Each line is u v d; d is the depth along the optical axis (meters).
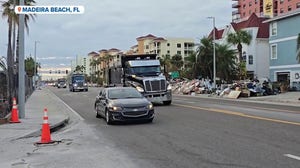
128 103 16.69
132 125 16.36
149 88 27.33
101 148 11.20
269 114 19.31
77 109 26.48
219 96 41.84
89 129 15.70
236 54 63.97
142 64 29.22
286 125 14.72
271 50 53.97
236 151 10.04
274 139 11.66
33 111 24.02
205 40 58.31
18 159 9.99
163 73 30.56
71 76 74.62
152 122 17.11
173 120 17.62
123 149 10.91
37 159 9.91
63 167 8.89
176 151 10.34
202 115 19.39
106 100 17.67
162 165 8.77
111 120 16.66
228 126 14.88
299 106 25.88
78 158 9.85
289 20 50.31
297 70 48.94
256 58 65.44
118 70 31.98
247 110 21.91
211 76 58.62
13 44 47.22
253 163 8.68
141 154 10.11
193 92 49.12
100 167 8.78
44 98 42.41
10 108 22.42
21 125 16.41
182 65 113.81
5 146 11.91
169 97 27.64
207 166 8.54
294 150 9.98
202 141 11.73
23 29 19.06
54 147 11.60
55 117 19.83
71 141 12.66
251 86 40.06
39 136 13.98
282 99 33.28
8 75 22.77
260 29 66.12
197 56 59.00
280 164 8.52
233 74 58.12
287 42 50.72
